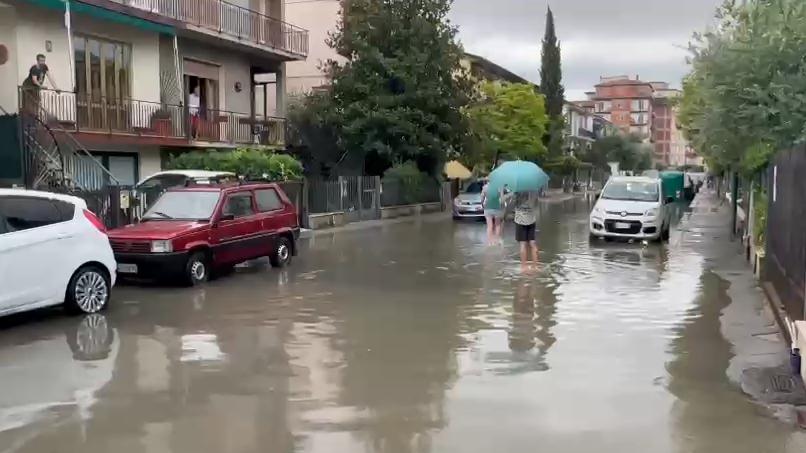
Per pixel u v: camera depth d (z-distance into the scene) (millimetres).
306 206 24062
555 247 19047
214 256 13141
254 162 21453
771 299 10727
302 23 38125
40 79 17672
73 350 8133
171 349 8195
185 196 13766
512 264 15648
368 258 16781
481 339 8703
